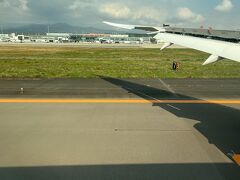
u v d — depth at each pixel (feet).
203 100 57.67
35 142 34.27
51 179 25.80
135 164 28.63
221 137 36.32
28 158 29.89
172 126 40.73
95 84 74.90
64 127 39.93
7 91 64.75
